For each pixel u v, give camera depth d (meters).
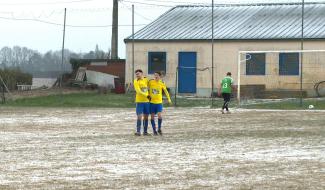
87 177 15.34
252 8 60.66
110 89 59.91
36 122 32.81
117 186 14.14
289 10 58.88
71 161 18.08
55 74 79.88
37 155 19.44
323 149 20.61
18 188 13.93
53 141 23.59
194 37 55.84
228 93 38.69
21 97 52.19
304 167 16.70
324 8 58.12
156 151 20.30
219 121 32.78
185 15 61.62
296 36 52.59
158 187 13.99
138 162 17.81
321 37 51.53
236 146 21.61
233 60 54.53
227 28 56.94
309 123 31.12
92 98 51.72
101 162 17.84
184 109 42.62
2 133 26.95
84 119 34.69
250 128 28.67
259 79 53.69
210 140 23.64
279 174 15.62
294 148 20.92
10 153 19.97
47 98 52.00
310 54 51.94
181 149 20.81
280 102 46.69
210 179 14.98
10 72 63.50
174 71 56.50
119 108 44.22
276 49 53.22
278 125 30.14
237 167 16.80
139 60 57.62
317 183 14.37
